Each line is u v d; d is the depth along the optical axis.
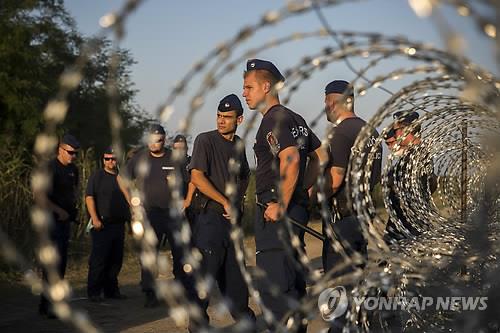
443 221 6.67
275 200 5.52
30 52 24.77
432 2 1.71
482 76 2.58
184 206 9.20
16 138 23.34
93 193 10.23
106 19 1.96
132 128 32.50
